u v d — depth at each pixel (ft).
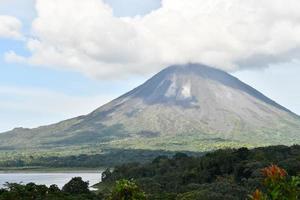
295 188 71.05
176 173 585.22
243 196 392.88
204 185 474.08
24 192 321.93
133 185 190.39
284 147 618.85
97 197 372.58
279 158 553.23
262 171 73.82
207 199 388.78
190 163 642.22
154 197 384.88
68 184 451.53
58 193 338.95
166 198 385.50
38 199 316.60
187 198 384.27
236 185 433.48
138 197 188.34
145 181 562.25
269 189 72.02
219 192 410.72
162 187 534.78
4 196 310.45
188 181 551.18
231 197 389.39
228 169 546.26
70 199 331.98
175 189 504.84
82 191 444.96
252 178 460.55
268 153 576.20
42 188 337.93
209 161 565.53
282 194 71.26
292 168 469.57
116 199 188.75
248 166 501.56
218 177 525.34
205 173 553.64
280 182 71.82
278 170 72.18
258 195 72.33
